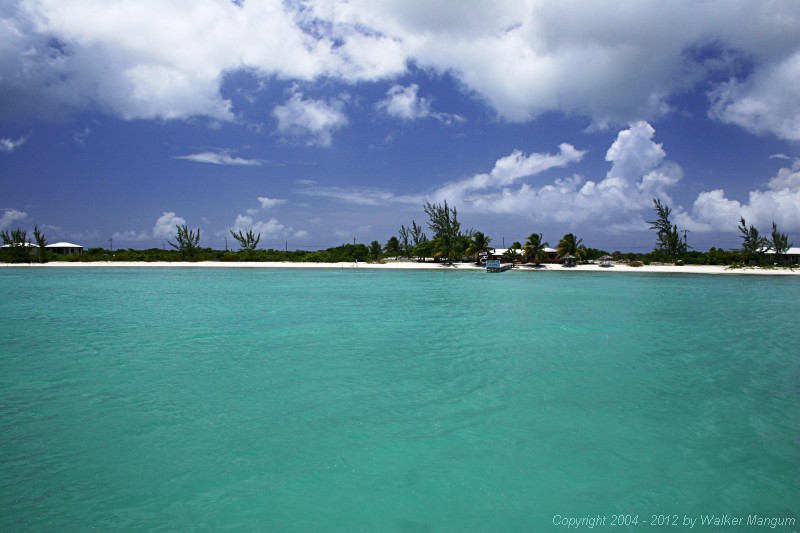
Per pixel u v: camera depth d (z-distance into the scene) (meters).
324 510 7.26
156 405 11.84
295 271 82.94
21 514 7.12
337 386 13.48
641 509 7.30
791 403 12.05
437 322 25.59
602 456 9.04
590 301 36.47
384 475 8.30
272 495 7.67
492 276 70.56
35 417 10.98
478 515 7.13
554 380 14.13
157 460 8.84
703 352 18.19
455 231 107.44
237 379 14.17
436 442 9.65
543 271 85.19
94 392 12.88
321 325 24.44
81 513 7.16
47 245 108.12
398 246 120.06
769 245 91.81
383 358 16.98
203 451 9.21
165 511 7.23
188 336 21.20
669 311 30.70
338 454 9.09
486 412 11.34
